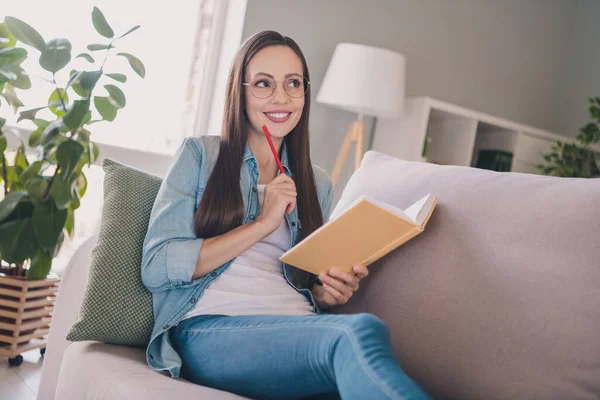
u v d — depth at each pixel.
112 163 1.56
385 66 3.20
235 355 1.23
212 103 3.26
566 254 1.15
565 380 1.07
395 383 0.90
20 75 2.34
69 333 1.38
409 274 1.33
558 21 4.66
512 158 3.97
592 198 1.17
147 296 1.43
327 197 1.77
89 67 2.89
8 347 2.28
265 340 1.19
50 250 2.28
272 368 1.16
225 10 3.25
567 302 1.11
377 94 3.18
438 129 3.98
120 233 1.45
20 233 2.25
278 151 1.64
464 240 1.28
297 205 1.61
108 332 1.39
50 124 2.32
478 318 1.19
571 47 4.76
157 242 1.38
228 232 1.42
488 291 1.20
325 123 3.59
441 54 4.05
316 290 1.60
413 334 1.27
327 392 1.21
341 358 1.01
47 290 2.37
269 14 3.27
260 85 1.55
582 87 4.71
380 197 1.52
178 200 1.43
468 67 4.20
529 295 1.15
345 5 3.55
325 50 3.52
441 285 1.27
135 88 3.05
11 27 2.25
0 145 2.31
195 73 3.22
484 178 1.37
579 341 1.07
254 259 1.48
